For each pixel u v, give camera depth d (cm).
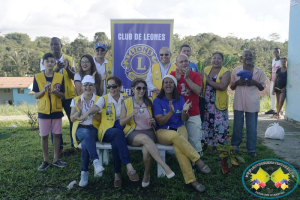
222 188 378
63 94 450
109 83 405
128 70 524
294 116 788
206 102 497
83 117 393
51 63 439
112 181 402
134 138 383
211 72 493
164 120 392
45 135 443
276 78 866
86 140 383
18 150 550
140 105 405
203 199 348
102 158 455
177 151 372
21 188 382
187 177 367
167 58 464
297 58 762
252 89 483
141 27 516
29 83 3456
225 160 411
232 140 513
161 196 359
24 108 1311
